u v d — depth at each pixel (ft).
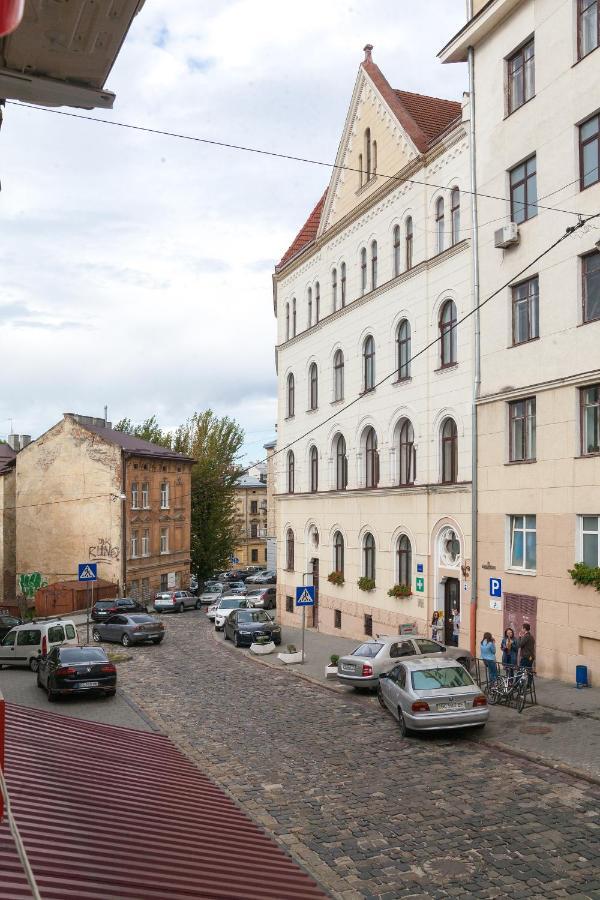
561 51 66.08
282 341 135.85
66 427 173.78
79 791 32.83
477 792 38.47
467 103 79.05
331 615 114.11
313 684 73.41
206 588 200.64
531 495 68.80
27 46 14.46
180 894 23.25
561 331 65.72
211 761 46.16
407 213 93.50
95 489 169.78
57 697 65.46
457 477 81.56
